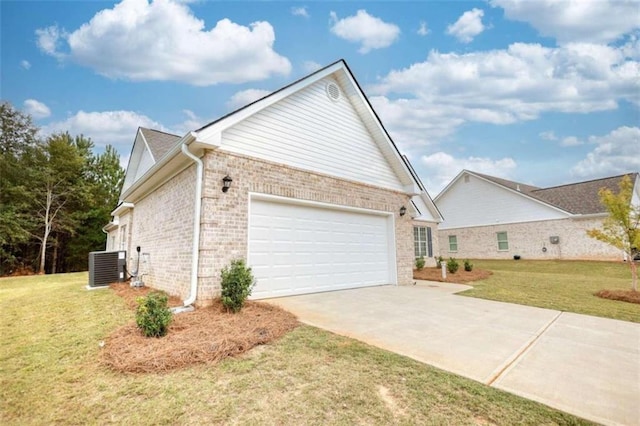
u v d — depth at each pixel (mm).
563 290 9664
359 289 9297
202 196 6254
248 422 2490
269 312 5609
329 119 9234
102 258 10000
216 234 6289
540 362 3766
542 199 21297
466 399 2857
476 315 6129
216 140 6332
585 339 4695
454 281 12047
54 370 3404
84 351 3906
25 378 3227
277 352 3881
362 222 10086
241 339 4082
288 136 8008
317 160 8703
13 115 21984
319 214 8734
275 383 3104
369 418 2549
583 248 19219
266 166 7414
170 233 7840
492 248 23328
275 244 7508
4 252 21031
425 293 8789
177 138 14680
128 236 12594
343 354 3857
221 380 3154
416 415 2596
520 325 5434
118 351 3695
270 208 7527
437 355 3912
